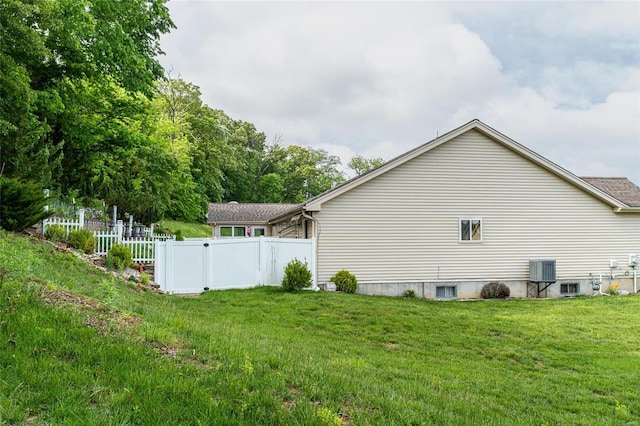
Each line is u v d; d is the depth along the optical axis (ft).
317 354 21.16
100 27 56.49
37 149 50.06
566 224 56.54
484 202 54.54
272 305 36.99
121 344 14.23
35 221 37.17
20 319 14.25
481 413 15.83
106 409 10.35
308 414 11.84
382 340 28.40
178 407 10.91
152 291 39.29
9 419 9.43
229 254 47.42
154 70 66.33
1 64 39.06
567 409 18.85
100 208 57.41
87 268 34.76
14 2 35.53
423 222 52.90
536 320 37.14
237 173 189.78
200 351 15.78
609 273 57.31
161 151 79.46
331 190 50.19
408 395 16.17
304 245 49.60
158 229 76.95
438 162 53.52
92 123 67.41
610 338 31.68
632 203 58.95
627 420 17.90
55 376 11.34
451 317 36.24
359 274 51.06
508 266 54.80
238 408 11.44
